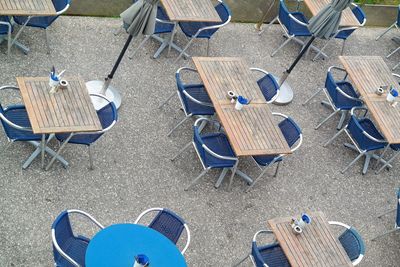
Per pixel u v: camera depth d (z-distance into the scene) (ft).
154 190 22.29
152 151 23.63
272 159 22.82
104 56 26.99
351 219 23.62
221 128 25.26
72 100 20.84
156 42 28.40
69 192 21.26
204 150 21.70
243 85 23.89
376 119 24.58
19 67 25.09
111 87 25.43
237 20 31.19
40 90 20.71
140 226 17.75
